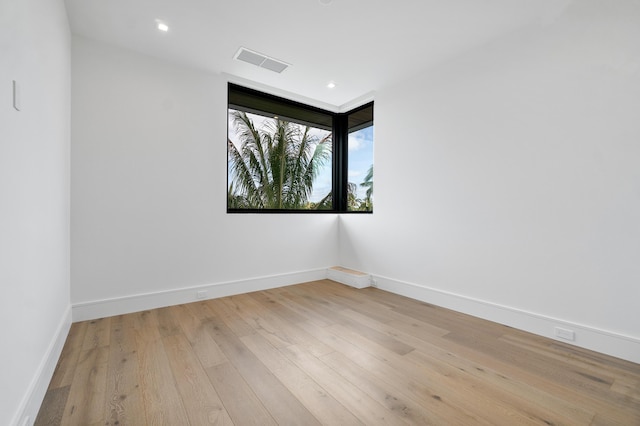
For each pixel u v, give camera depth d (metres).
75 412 1.42
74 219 2.58
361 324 2.59
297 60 3.10
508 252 2.56
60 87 2.12
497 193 2.63
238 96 3.76
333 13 2.36
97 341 2.20
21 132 1.29
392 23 2.48
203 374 1.76
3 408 1.06
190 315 2.79
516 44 2.51
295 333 2.39
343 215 4.41
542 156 2.35
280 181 4.18
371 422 1.36
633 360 1.92
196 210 3.24
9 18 1.15
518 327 2.48
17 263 1.21
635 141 1.93
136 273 2.88
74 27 2.52
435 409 1.45
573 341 2.17
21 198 1.28
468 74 2.86
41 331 1.55
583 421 1.38
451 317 2.76
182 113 3.16
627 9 1.96
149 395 1.55
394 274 3.61
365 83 3.62
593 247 2.10
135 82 2.90
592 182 2.11
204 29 2.58
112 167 2.77
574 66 2.18
